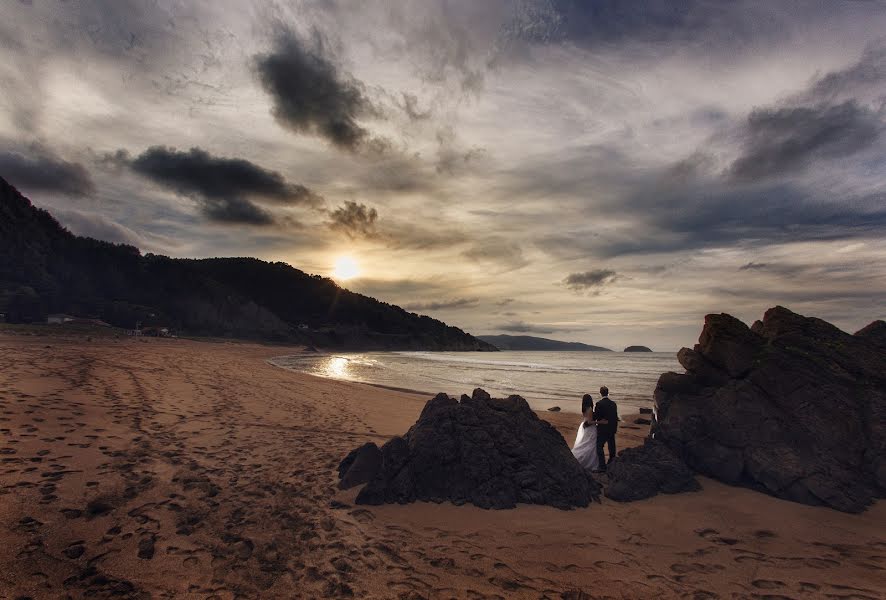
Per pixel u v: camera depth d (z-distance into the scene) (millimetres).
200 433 8570
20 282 68062
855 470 6891
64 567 3641
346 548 4578
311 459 7672
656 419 9195
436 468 6445
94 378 12844
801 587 4152
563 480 6496
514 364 66000
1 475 5129
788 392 7754
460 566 4348
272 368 29391
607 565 4500
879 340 9344
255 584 3764
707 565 4566
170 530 4551
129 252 102125
